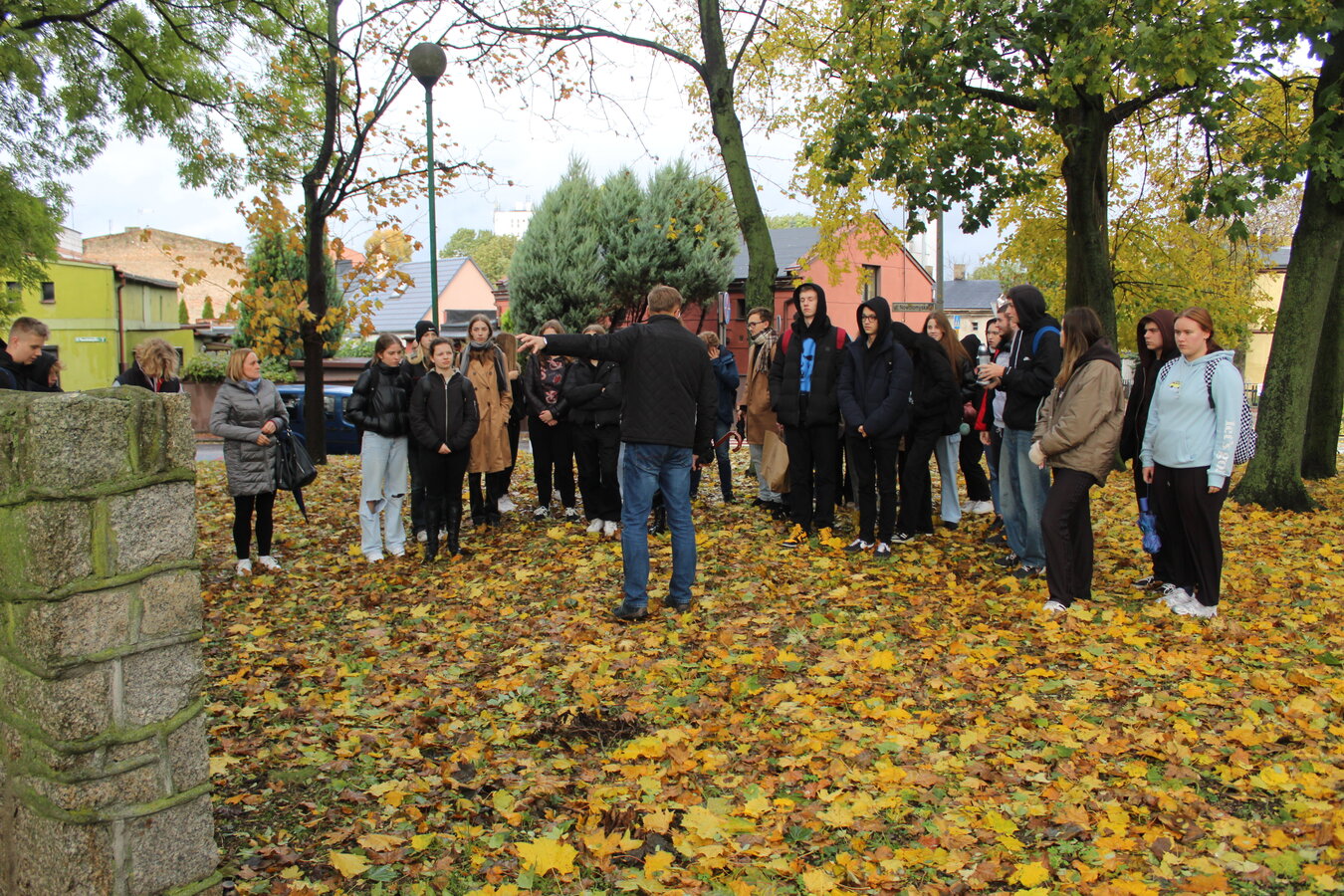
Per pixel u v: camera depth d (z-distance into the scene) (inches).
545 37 452.8
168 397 103.3
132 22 512.7
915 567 280.1
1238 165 366.0
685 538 247.1
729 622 235.1
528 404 376.8
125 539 100.3
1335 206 379.2
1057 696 181.6
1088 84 350.6
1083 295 486.9
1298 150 350.3
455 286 2015.3
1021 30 366.0
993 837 130.5
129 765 101.3
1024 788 145.3
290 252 1175.6
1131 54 319.9
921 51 369.7
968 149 394.6
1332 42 367.6
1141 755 153.9
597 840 132.0
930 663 202.4
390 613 263.0
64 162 538.9
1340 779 140.3
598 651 215.0
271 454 307.0
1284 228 968.3
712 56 409.1
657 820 137.0
